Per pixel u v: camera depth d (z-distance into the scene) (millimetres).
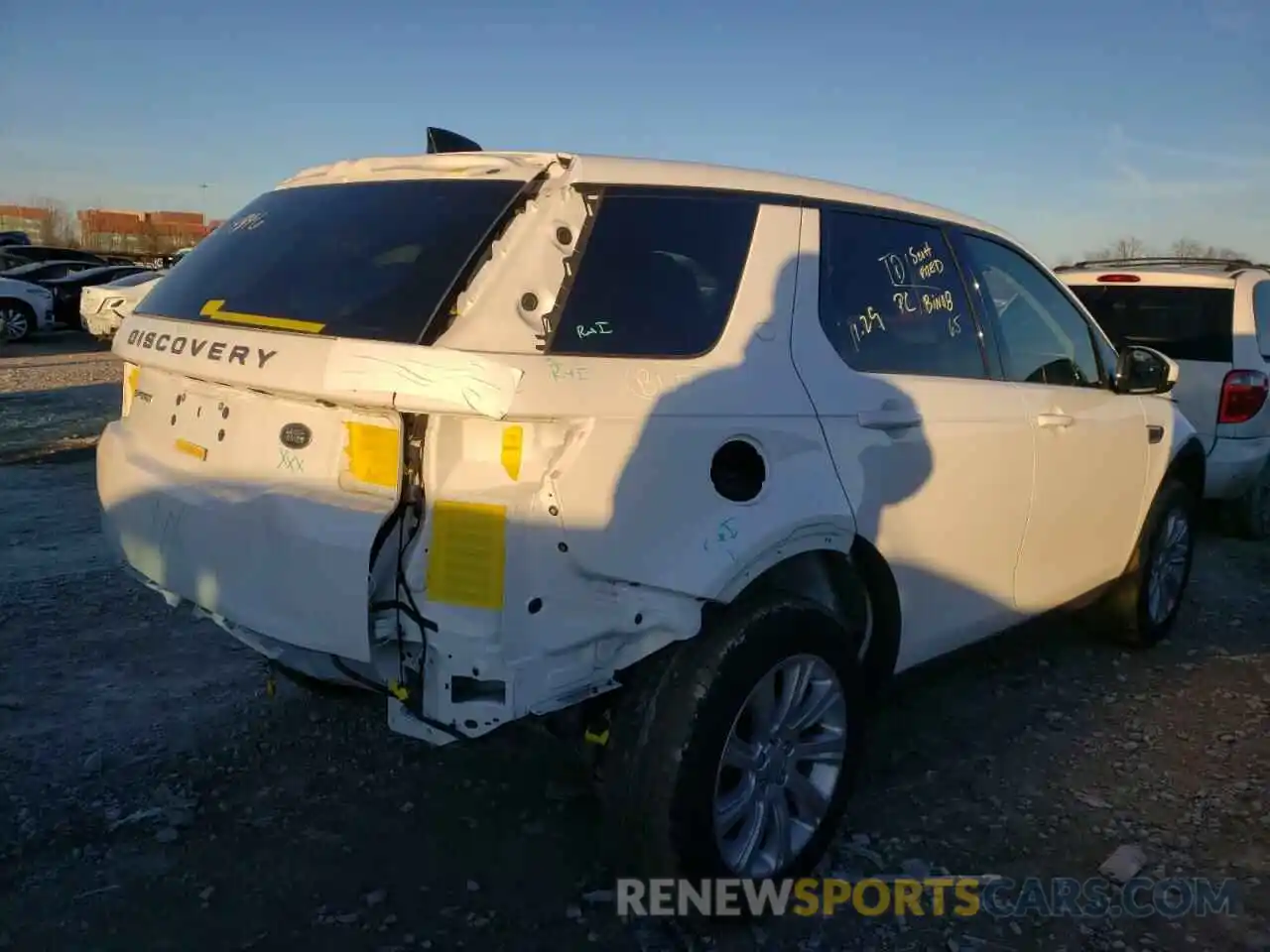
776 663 2930
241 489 2902
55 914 2980
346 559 2619
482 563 2602
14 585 5758
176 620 5289
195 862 3260
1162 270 7793
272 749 3988
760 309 3109
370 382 2564
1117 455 4629
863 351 3443
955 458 3641
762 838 3045
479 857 3318
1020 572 4137
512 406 2529
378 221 3010
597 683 2748
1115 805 3752
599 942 2930
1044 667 5055
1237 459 7172
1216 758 4145
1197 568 6918
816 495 3086
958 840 3498
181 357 3027
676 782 2768
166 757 3898
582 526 2623
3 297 21828
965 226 4121
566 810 3604
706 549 2801
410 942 2906
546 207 2805
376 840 3402
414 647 2721
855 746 3254
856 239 3551
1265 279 7727
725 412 2902
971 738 4262
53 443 10289
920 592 3598
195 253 3545
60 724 4125
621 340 2793
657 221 2977
